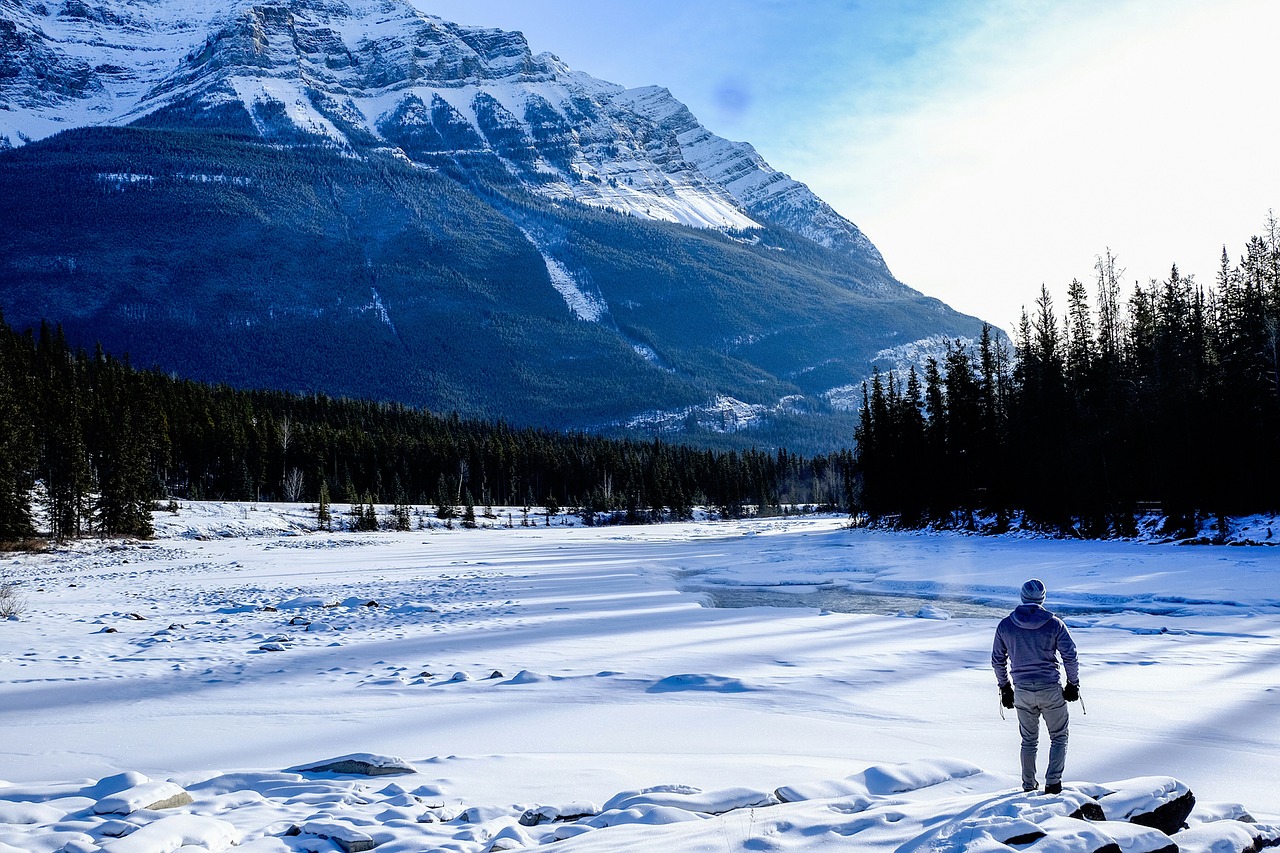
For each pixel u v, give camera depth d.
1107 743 8.34
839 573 35.22
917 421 67.00
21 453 56.84
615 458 149.88
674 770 7.39
